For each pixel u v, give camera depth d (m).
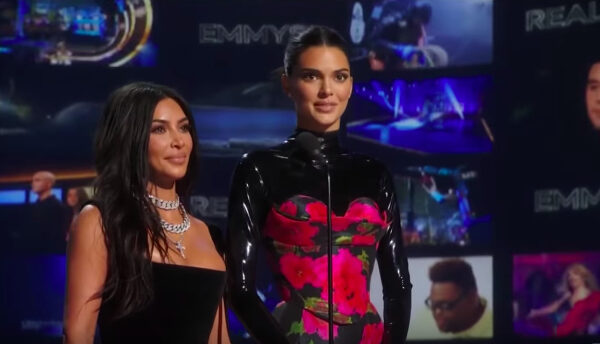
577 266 11.03
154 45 11.59
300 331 3.62
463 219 11.38
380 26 11.48
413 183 11.44
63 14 11.44
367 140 11.47
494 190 11.38
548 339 11.12
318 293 3.66
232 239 3.66
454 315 11.31
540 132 11.24
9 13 11.38
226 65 11.66
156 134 3.42
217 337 3.67
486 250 11.34
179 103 3.52
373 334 3.71
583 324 10.98
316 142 3.51
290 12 11.65
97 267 3.29
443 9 11.41
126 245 3.29
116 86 11.53
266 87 11.65
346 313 3.65
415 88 11.47
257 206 3.72
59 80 11.47
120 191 3.36
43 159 11.44
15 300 11.32
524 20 11.26
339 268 3.69
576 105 11.04
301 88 3.75
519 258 11.28
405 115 11.46
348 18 11.55
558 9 11.05
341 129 11.47
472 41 11.38
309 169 3.75
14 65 11.39
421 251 11.38
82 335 3.25
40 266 11.38
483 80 11.38
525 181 11.30
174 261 3.42
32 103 11.44
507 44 11.32
